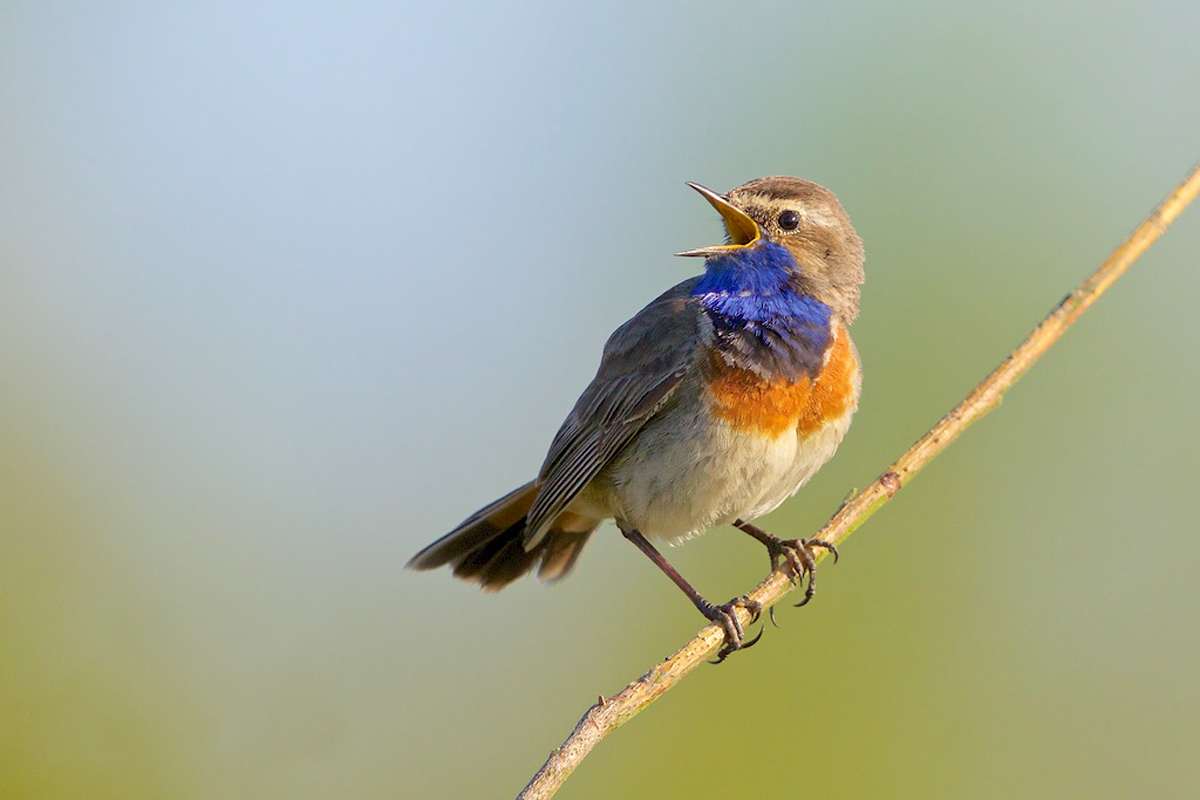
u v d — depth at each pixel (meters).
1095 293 9.38
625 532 11.41
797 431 10.84
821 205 11.23
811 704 14.12
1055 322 9.45
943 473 14.54
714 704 14.29
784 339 10.80
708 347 10.81
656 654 14.58
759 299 10.91
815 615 14.34
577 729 7.96
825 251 11.16
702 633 8.36
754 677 14.30
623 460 11.23
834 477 14.45
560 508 11.35
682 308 11.16
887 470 9.43
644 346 11.14
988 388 9.44
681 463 10.81
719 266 11.11
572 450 11.45
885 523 14.45
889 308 14.73
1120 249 9.38
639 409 10.95
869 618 14.26
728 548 14.70
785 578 10.11
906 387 14.55
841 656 14.20
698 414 10.75
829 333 10.96
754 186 11.30
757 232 11.09
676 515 11.04
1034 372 14.78
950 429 9.44
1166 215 9.38
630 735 14.36
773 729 14.10
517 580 12.36
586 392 11.64
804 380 10.80
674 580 11.02
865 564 14.38
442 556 12.34
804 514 14.41
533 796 7.73
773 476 10.81
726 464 10.73
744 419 10.70
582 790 14.23
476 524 12.27
